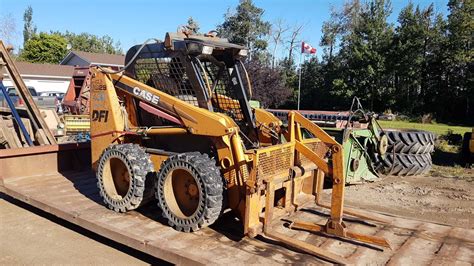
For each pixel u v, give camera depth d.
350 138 6.53
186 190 4.14
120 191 4.69
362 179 6.99
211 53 4.34
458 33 31.38
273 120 4.78
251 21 41.00
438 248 3.91
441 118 32.22
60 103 19.50
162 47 4.45
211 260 3.41
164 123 4.60
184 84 4.43
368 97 33.56
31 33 72.25
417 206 5.98
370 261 3.57
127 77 4.68
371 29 33.78
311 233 4.14
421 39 32.50
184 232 4.01
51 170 6.14
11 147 6.58
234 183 3.96
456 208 5.90
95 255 4.09
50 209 4.65
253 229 3.69
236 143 3.89
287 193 4.25
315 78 37.22
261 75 22.55
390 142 7.69
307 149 4.21
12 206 5.53
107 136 4.81
